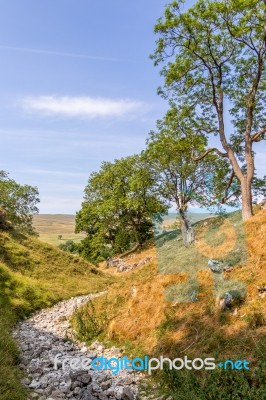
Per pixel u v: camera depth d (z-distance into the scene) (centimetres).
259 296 1021
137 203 4859
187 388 752
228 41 2806
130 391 772
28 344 1215
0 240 2889
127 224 5481
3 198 6250
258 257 1180
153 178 4819
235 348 853
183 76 2909
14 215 6253
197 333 984
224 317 988
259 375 715
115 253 5641
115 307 1462
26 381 873
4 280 2038
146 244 5225
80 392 780
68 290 2500
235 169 2723
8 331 1341
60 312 1842
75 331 1407
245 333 891
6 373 853
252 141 2750
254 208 2933
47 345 1215
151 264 1666
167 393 795
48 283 2552
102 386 828
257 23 2630
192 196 3088
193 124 3117
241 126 3225
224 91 2980
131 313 1300
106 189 5725
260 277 1093
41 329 1488
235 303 1030
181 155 3981
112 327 1255
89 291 2573
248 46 2725
